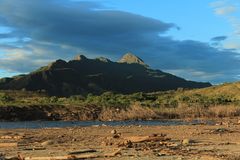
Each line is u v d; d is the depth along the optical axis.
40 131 42.91
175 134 34.78
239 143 25.44
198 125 53.94
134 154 19.58
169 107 124.06
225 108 111.50
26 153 21.06
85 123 84.88
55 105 128.00
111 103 135.88
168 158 17.83
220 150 21.23
